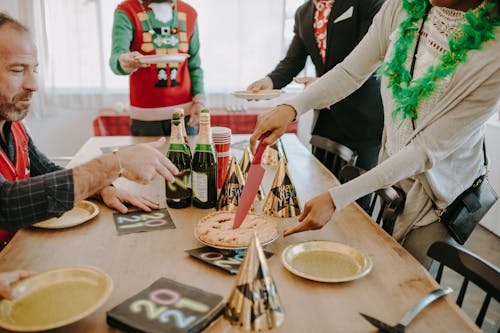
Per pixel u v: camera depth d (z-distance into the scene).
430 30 1.35
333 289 0.98
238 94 2.09
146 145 1.10
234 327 0.84
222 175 1.62
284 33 4.16
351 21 2.24
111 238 1.21
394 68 1.42
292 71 2.60
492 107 1.21
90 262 1.08
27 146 1.54
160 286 0.95
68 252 1.13
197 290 0.93
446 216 1.46
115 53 2.33
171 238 1.21
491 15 1.20
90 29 3.92
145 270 1.04
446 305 0.92
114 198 1.42
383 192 1.49
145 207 1.40
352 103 2.37
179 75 2.58
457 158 1.40
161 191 1.58
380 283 1.00
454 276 2.59
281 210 1.36
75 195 1.01
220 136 1.59
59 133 4.17
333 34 2.29
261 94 2.07
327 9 2.33
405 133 1.42
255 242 0.81
